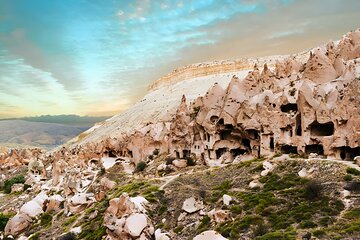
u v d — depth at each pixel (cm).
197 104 11862
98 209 9062
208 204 7419
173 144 11525
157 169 10875
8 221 10369
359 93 7531
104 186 10912
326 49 10344
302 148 8162
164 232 6862
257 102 9300
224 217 6556
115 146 14100
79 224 8788
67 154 17600
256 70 10888
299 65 10619
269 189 7125
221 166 9494
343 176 6606
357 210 5544
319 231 5169
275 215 6134
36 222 10131
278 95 9262
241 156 9594
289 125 8556
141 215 6862
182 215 7362
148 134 12900
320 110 7969
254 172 8081
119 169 12494
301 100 8294
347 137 7438
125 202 7031
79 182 11681
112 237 6906
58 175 13738
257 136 9225
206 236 5306
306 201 6284
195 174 9244
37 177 15988
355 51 9262
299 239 5128
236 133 9612
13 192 15138
